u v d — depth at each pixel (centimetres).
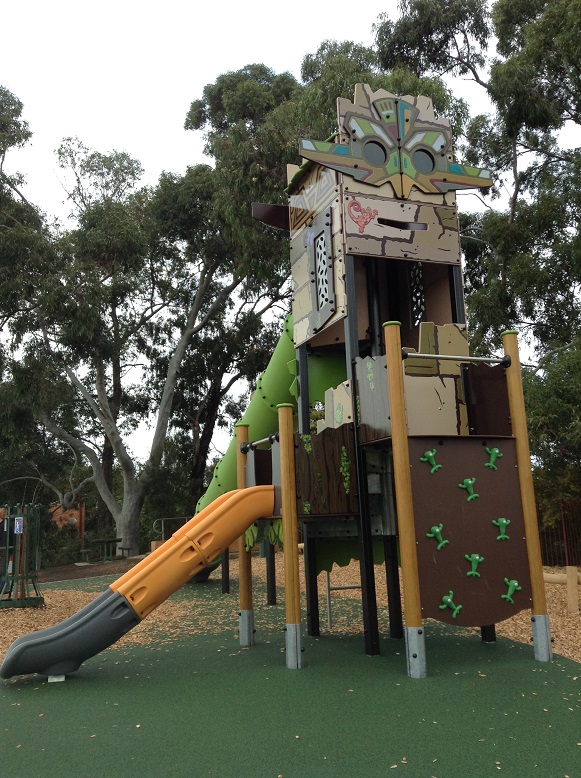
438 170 706
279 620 857
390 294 816
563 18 1495
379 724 405
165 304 2778
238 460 730
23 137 2448
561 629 712
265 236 1780
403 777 325
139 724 423
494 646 630
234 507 604
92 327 2045
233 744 379
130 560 2253
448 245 696
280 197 1688
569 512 1367
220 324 2788
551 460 1394
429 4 1909
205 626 819
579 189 1647
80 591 1346
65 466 3088
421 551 532
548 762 339
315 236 717
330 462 604
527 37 1631
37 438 2864
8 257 2012
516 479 584
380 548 752
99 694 502
